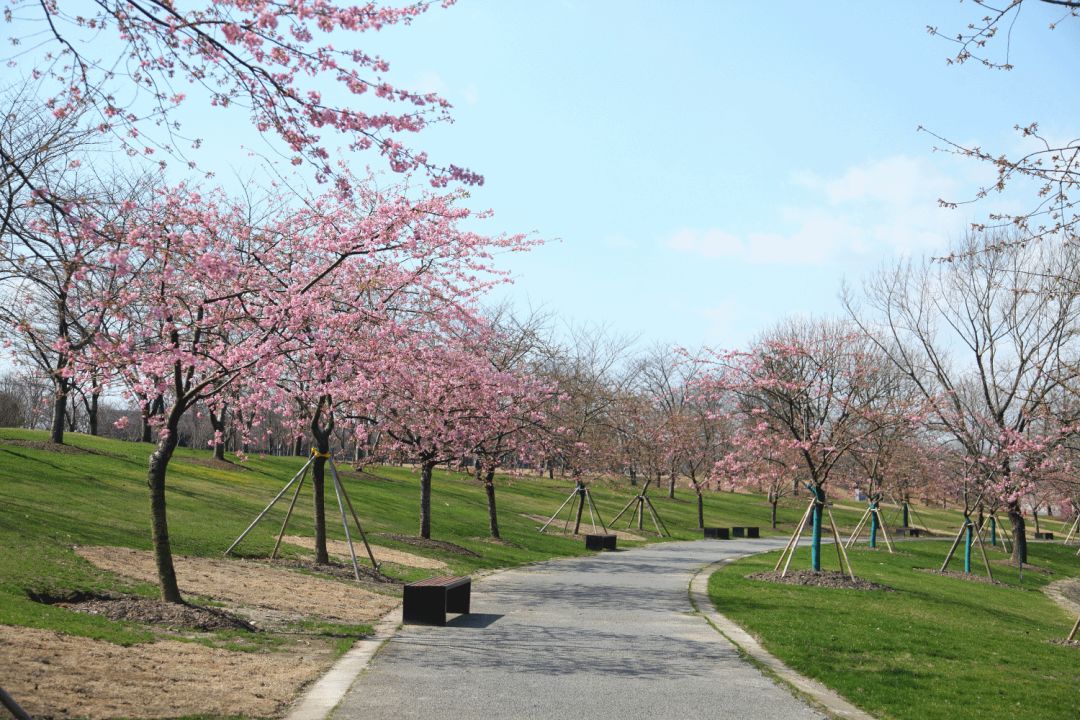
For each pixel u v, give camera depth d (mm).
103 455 34188
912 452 39906
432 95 10219
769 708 9562
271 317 14898
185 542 19172
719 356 25094
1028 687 11500
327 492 35875
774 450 24953
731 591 20031
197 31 8539
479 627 14195
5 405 56312
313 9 8875
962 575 30453
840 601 18750
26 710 7383
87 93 9344
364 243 15914
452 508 39281
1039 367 32781
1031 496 39656
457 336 22719
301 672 10148
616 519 43531
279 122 9602
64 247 12828
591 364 59500
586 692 9922
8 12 8633
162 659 9836
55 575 13250
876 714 9656
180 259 13727
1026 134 9406
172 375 14945
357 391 19922
